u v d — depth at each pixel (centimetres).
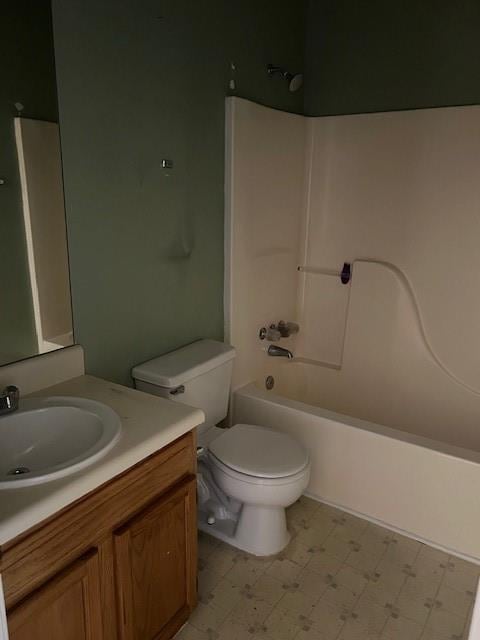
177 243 207
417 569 196
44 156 152
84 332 175
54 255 161
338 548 206
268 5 236
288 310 290
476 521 196
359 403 286
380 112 257
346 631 169
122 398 158
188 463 154
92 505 121
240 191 230
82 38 155
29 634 110
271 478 183
